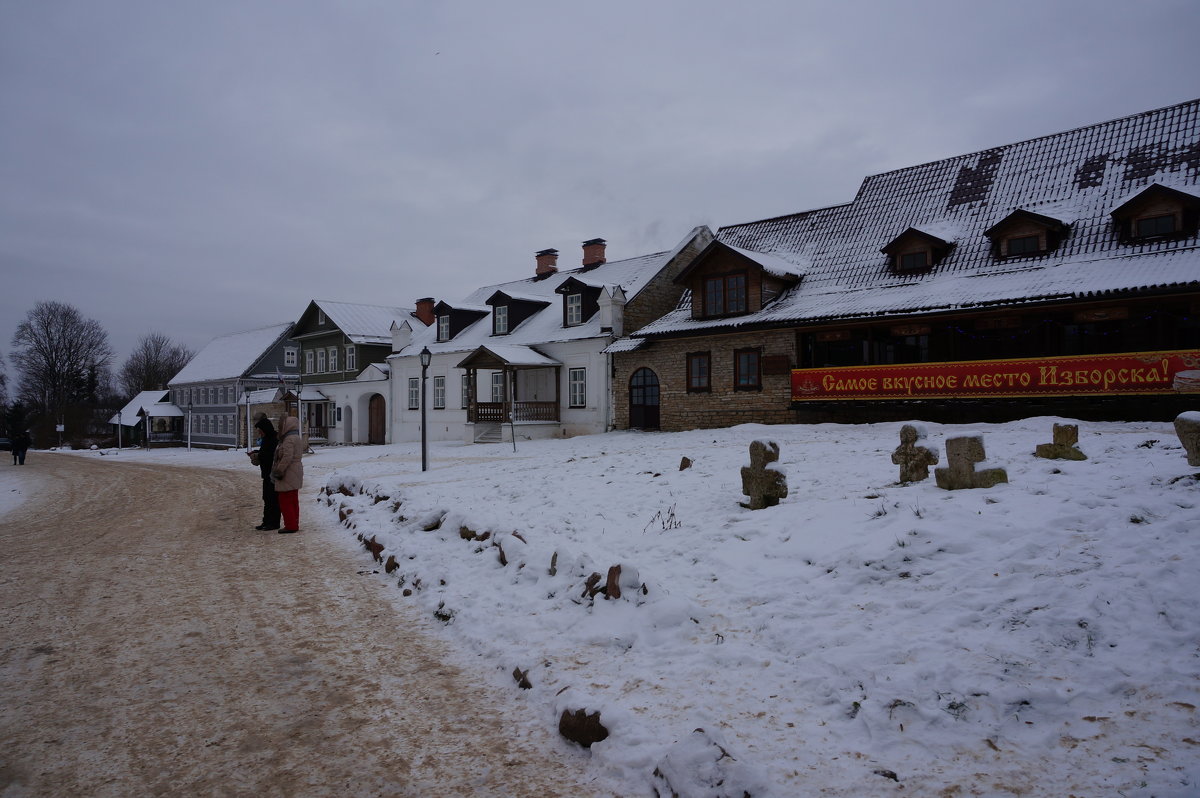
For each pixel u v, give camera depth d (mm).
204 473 25453
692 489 9945
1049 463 8461
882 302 20062
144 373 97312
